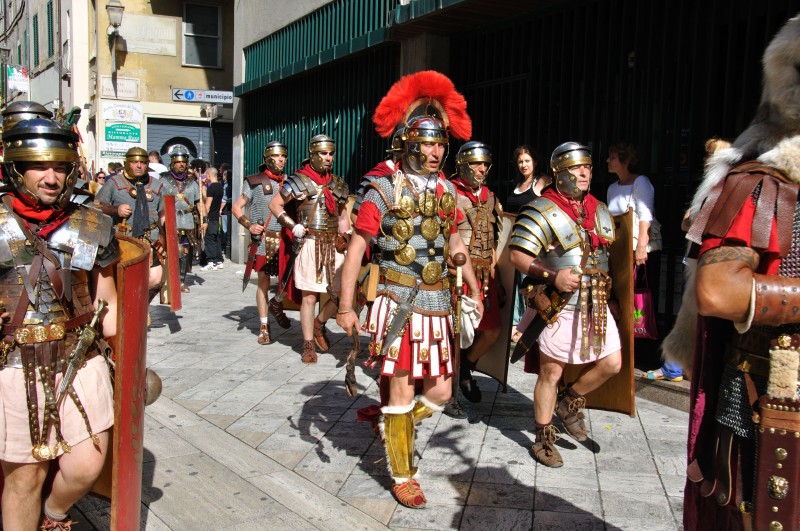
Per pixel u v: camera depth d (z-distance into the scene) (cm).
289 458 421
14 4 3341
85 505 353
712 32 561
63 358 261
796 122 190
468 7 709
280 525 338
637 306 539
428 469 405
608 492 375
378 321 359
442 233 365
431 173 364
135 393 267
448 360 362
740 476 199
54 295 260
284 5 1202
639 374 562
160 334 774
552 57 699
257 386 570
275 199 650
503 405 525
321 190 642
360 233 360
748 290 181
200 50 2022
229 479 389
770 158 191
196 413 502
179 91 1573
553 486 382
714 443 209
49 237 263
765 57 196
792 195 187
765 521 186
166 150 2017
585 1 662
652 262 608
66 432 262
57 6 2405
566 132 694
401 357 351
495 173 784
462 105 395
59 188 260
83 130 2127
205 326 822
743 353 201
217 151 2064
